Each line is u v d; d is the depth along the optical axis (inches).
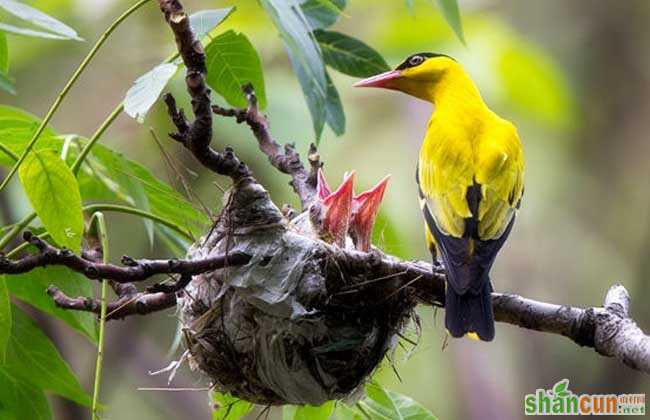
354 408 386.0
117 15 618.5
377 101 696.4
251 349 343.3
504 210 404.8
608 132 762.8
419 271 354.9
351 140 674.8
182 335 352.8
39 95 667.4
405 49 603.5
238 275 337.1
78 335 668.1
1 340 330.6
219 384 354.9
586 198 753.6
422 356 697.0
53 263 299.0
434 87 475.5
